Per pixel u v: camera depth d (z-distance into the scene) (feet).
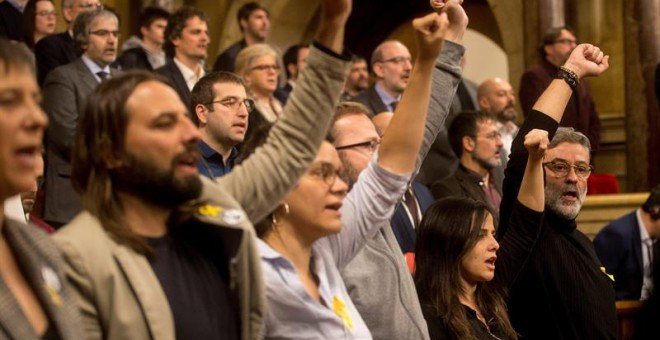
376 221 13.11
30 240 9.35
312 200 12.14
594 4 43.04
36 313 9.09
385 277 14.30
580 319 18.04
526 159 17.70
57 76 25.95
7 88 9.02
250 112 20.59
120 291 9.94
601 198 33.30
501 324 16.81
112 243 10.11
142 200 10.51
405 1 55.11
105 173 10.43
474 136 25.23
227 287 10.80
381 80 30.32
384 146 12.98
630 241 27.02
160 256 10.44
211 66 45.24
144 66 32.45
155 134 10.30
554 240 18.21
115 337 9.87
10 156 9.04
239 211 10.76
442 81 14.84
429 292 16.44
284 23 48.24
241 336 10.68
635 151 40.81
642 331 23.26
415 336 14.24
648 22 40.73
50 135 25.18
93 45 26.61
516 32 44.60
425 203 23.53
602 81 43.04
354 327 12.39
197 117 20.04
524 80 35.53
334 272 12.76
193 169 10.51
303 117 11.53
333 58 11.43
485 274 16.57
